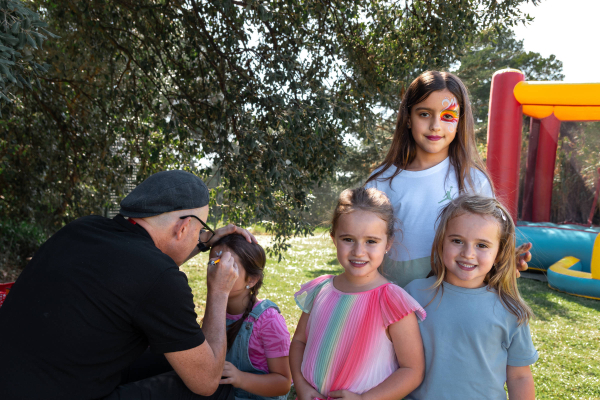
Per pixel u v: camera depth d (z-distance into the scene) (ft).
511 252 5.23
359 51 17.30
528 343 5.10
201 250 6.94
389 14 18.39
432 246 5.68
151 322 4.74
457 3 16.01
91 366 4.64
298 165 14.79
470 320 5.10
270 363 6.51
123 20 16.16
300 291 6.04
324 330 5.36
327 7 15.64
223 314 5.72
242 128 13.53
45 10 17.97
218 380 5.42
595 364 12.80
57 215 21.17
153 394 5.23
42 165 20.10
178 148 17.94
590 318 17.58
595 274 20.67
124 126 18.39
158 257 4.99
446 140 6.06
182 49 16.05
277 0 15.05
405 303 5.06
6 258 25.36
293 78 13.37
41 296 4.64
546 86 24.14
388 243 5.50
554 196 27.76
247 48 14.73
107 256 4.81
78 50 18.75
